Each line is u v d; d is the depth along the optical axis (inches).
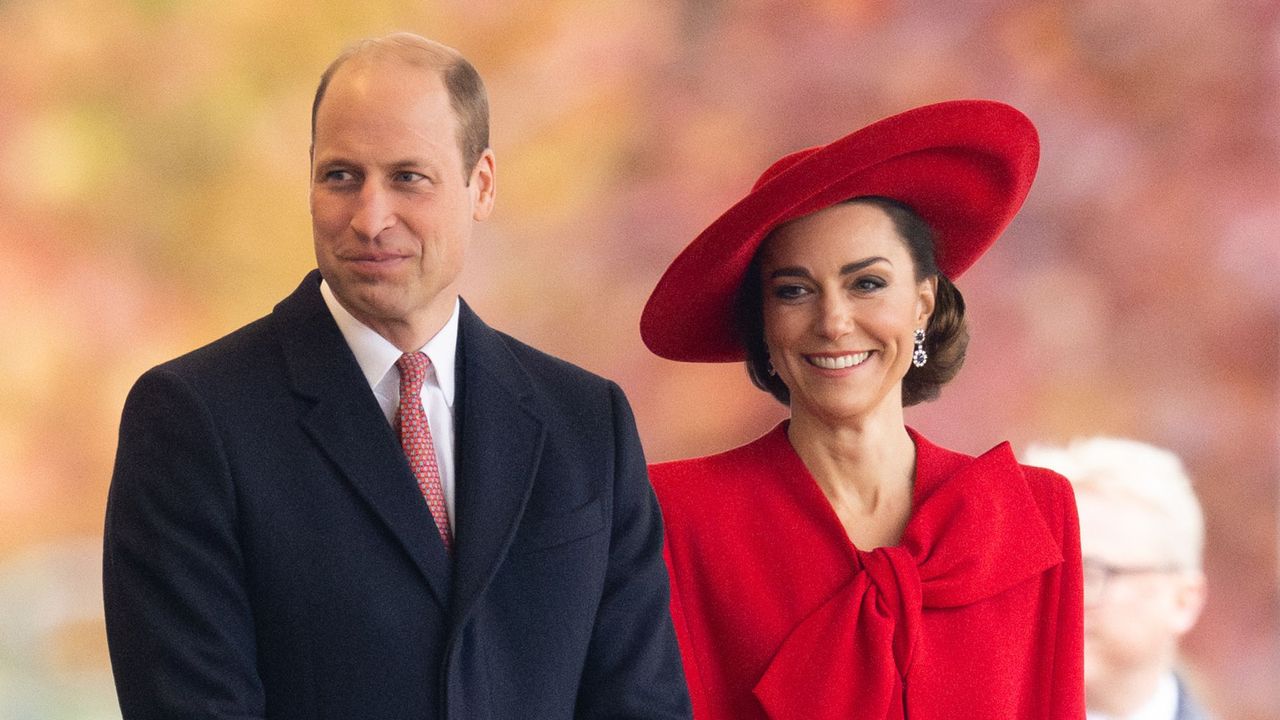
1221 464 1005.8
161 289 1023.6
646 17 1016.2
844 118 1014.4
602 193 1013.8
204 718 293.6
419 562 311.7
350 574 308.2
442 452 330.0
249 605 306.7
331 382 322.0
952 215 398.9
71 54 1023.0
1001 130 381.4
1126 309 1020.5
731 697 387.5
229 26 1027.9
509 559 327.3
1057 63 1022.4
